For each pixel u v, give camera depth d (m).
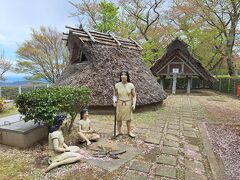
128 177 2.82
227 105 10.06
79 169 3.03
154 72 16.00
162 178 2.82
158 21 21.20
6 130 4.01
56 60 16.73
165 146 4.09
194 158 3.54
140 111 7.81
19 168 3.06
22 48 15.50
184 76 16.94
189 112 8.01
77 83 7.19
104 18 17.48
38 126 4.25
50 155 3.26
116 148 3.82
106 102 6.77
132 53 9.23
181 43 14.65
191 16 16.72
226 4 13.82
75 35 7.81
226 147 4.23
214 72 22.31
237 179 2.96
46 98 3.72
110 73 7.33
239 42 16.20
